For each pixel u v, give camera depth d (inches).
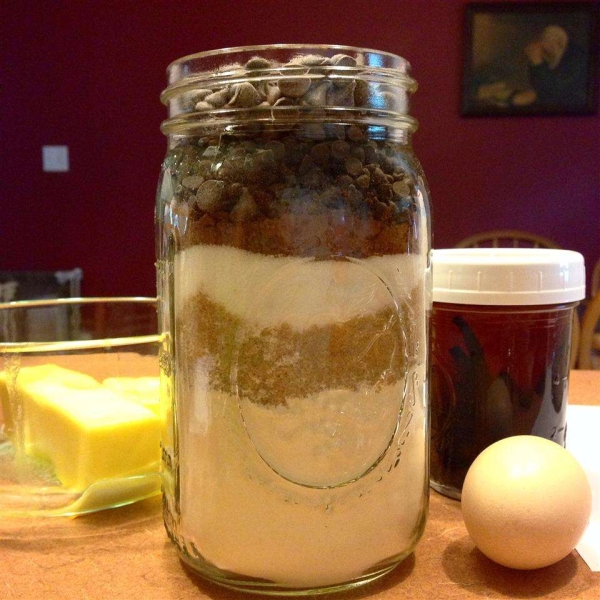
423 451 11.2
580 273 12.9
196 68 10.3
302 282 9.7
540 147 56.2
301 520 10.1
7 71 55.4
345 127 9.7
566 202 56.9
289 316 9.7
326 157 9.5
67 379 13.4
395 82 10.1
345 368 10.0
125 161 56.7
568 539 10.3
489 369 12.8
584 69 54.5
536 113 55.4
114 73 55.2
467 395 13.0
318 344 9.8
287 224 9.5
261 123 9.5
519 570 10.9
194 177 9.8
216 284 9.8
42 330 16.7
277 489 10.0
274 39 54.9
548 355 12.9
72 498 12.5
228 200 9.5
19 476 12.6
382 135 10.2
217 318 9.9
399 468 10.6
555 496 10.2
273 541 10.1
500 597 10.3
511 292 12.3
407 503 10.8
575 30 53.9
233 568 10.3
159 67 55.1
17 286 53.8
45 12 54.3
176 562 11.2
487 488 10.5
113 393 13.5
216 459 10.1
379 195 9.9
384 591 10.5
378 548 10.5
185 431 10.5
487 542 10.5
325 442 10.0
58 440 12.6
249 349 9.8
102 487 12.4
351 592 10.5
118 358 14.1
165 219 10.5
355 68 9.5
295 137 9.6
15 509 12.4
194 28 54.6
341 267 9.7
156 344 13.8
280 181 9.5
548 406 13.1
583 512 10.4
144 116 55.9
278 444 10.0
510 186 57.0
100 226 57.9
